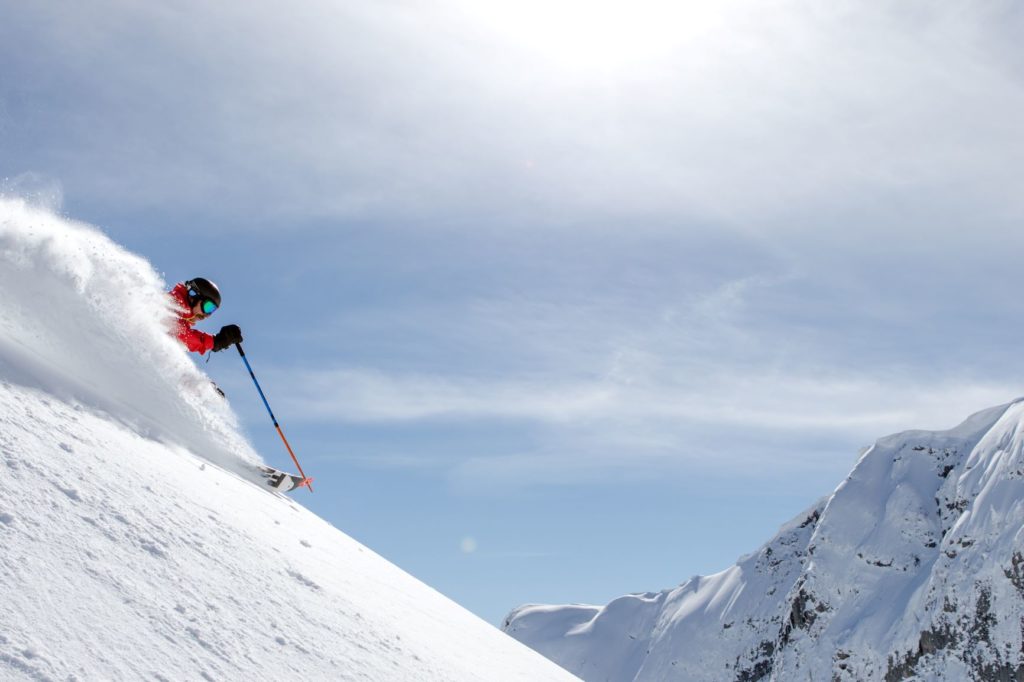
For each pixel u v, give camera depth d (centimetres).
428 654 455
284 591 382
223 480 576
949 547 14625
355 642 382
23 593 243
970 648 13062
